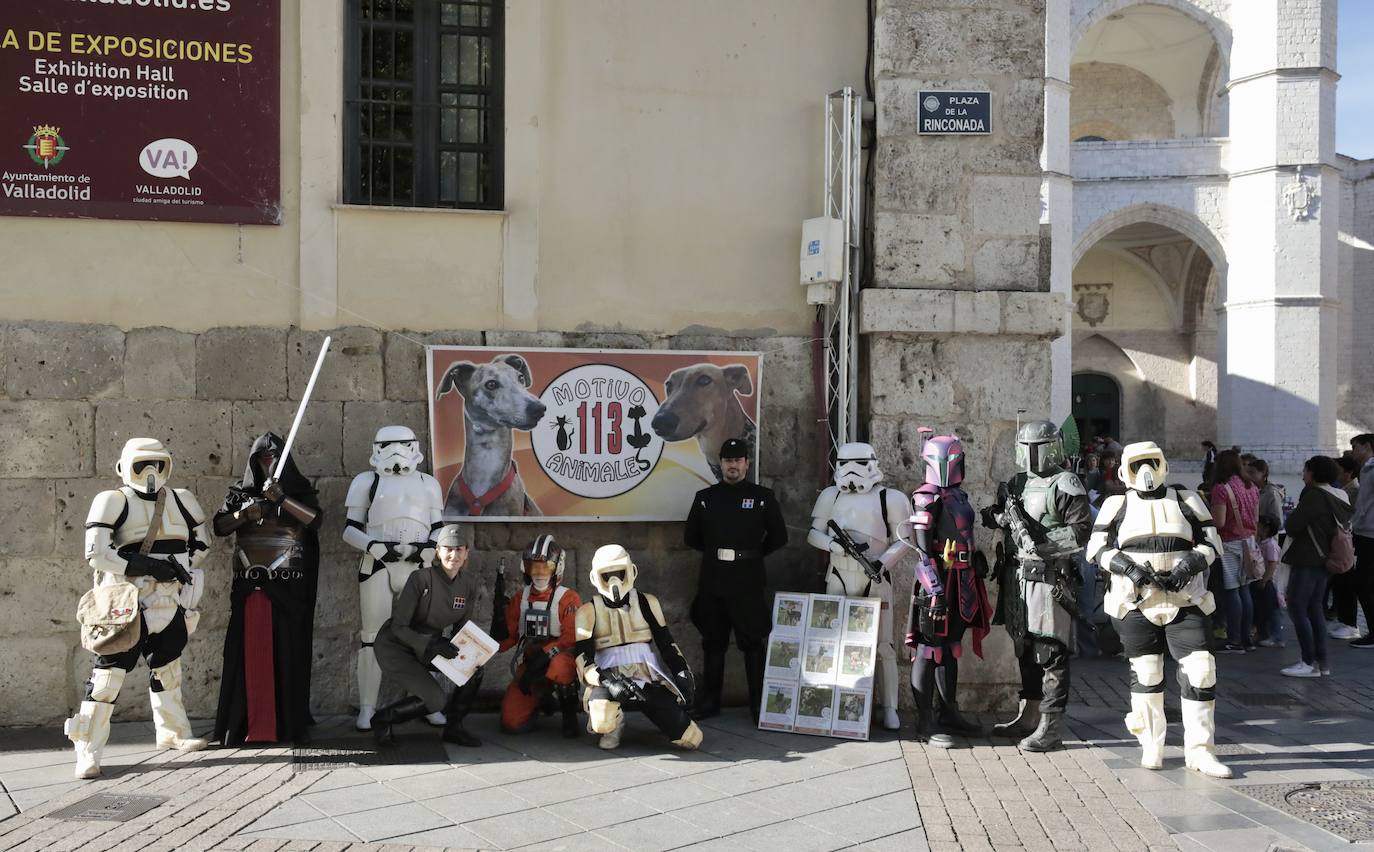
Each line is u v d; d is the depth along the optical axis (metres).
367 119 7.84
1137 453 6.46
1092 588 9.97
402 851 4.89
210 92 7.44
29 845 4.89
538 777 6.04
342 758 6.38
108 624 5.90
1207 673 6.27
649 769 6.22
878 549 7.27
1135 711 6.42
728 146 8.06
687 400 7.87
